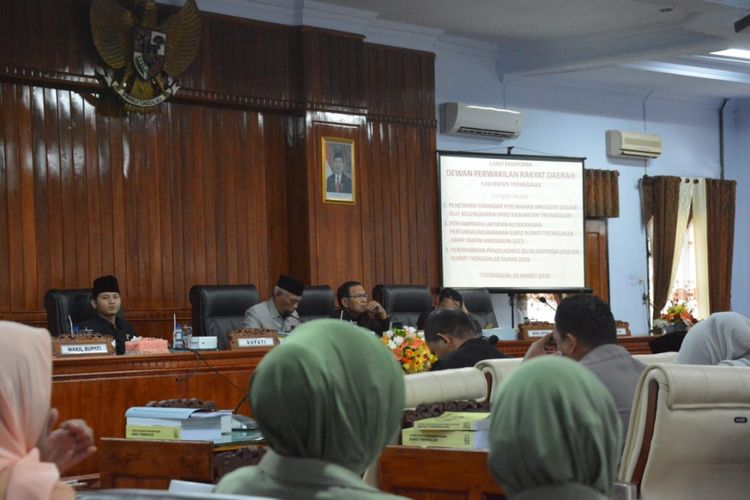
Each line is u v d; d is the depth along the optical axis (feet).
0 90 24.11
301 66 28.81
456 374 9.75
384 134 31.27
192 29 26.23
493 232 33.35
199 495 3.73
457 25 31.96
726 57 37.24
